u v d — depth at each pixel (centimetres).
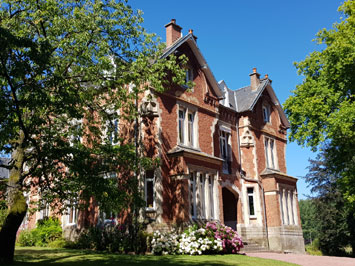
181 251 1423
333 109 1870
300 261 1541
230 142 2261
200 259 1259
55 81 934
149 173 1691
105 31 1222
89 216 1803
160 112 1733
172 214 1627
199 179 1736
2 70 811
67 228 1914
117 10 1238
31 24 1168
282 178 2391
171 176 1677
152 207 1634
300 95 2045
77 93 1212
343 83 1777
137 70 1264
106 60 1166
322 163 3116
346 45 1673
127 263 1084
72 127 1355
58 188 1161
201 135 1966
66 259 1176
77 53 1155
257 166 2317
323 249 3198
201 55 2045
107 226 1686
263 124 2536
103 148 1248
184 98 1902
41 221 1967
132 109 1416
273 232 2211
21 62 822
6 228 1016
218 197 1828
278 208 2253
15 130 944
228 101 2372
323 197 3066
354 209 1870
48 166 1023
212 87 2150
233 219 2178
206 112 2048
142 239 1491
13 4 1163
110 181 1163
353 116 1597
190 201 1639
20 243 1983
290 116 2094
